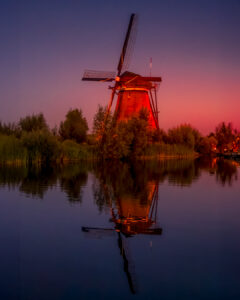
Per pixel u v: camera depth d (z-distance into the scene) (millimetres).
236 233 8195
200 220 9578
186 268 5910
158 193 14695
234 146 97438
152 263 6145
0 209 10930
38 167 29922
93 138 51844
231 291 5066
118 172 25547
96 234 8008
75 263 6125
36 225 8891
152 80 59062
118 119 58000
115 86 55906
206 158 64500
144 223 9148
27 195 13734
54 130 46500
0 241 7469
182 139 69000
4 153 31656
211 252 6750
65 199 12805
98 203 12016
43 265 6031
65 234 8031
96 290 5090
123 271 5766
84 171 26094
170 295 4938
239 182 19375
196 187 16906
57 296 4891
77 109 55844
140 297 4867
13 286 5191
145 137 50625
